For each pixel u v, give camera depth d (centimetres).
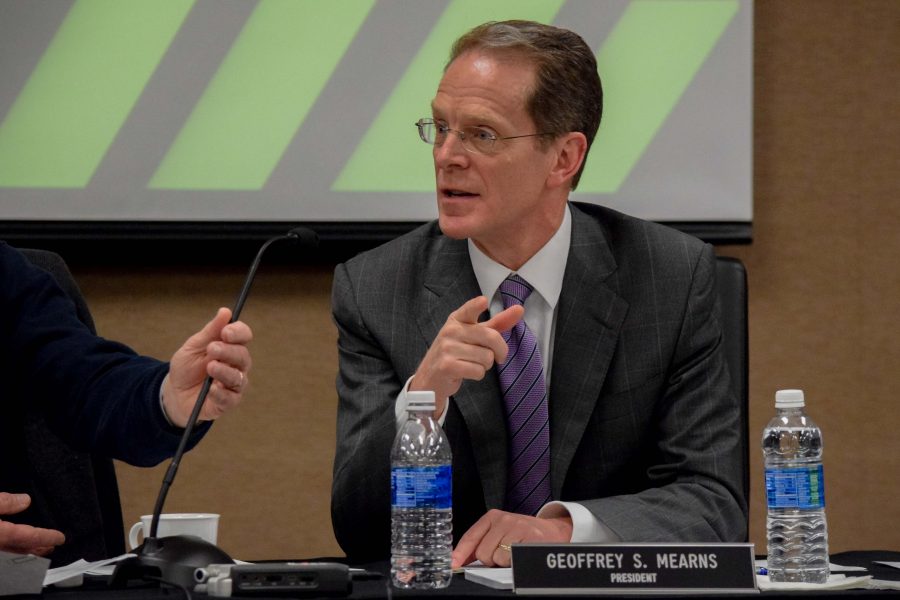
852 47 1037
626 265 670
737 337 711
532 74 621
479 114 612
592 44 983
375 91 973
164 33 962
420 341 650
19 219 957
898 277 1033
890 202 1034
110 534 712
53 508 684
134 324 991
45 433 689
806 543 501
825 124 1034
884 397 1029
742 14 991
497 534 543
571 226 677
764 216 1029
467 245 673
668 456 634
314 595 427
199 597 422
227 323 525
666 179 988
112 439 548
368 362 656
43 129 957
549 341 654
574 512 557
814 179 1032
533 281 655
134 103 962
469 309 542
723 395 649
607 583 437
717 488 608
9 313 609
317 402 1008
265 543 1002
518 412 632
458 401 629
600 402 643
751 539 1012
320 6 970
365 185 974
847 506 1027
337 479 608
